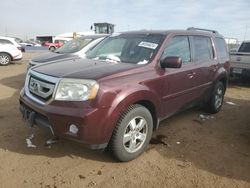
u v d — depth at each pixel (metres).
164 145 4.67
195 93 5.50
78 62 4.53
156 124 4.52
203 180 3.68
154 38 4.84
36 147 4.40
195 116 6.27
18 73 12.59
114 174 3.74
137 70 4.13
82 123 3.45
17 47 16.80
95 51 5.34
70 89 3.57
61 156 4.15
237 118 6.32
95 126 3.52
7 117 5.70
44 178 3.59
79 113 3.46
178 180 3.66
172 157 4.27
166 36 4.82
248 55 10.00
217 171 3.92
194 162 4.14
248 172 3.93
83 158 4.12
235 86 10.76
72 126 3.52
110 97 3.61
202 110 6.64
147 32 5.12
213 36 6.36
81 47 9.12
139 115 4.03
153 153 4.36
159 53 4.54
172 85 4.69
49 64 4.48
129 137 3.96
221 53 6.61
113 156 3.97
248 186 3.59
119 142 3.81
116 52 4.95
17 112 6.05
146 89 4.07
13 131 4.98
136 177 3.69
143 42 4.82
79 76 3.67
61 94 3.61
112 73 3.83
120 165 3.97
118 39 5.26
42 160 4.02
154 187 3.49
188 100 5.32
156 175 3.75
